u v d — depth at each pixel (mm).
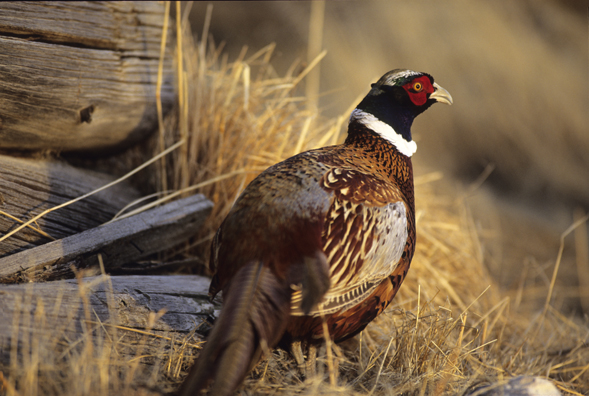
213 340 3859
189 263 6777
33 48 5824
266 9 18219
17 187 5707
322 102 15289
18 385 3922
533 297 9820
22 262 5098
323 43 16938
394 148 5648
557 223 13484
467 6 16016
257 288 4090
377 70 16250
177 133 7598
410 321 5543
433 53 15977
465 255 8484
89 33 6395
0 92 5578
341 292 4465
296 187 4551
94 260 5676
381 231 4641
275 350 5293
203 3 17938
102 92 6574
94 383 3994
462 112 15266
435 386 4840
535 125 14852
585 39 15305
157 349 4855
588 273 11172
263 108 8453
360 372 5199
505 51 15258
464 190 13898
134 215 6090
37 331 4234
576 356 6629
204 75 8156
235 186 7336
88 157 7219
